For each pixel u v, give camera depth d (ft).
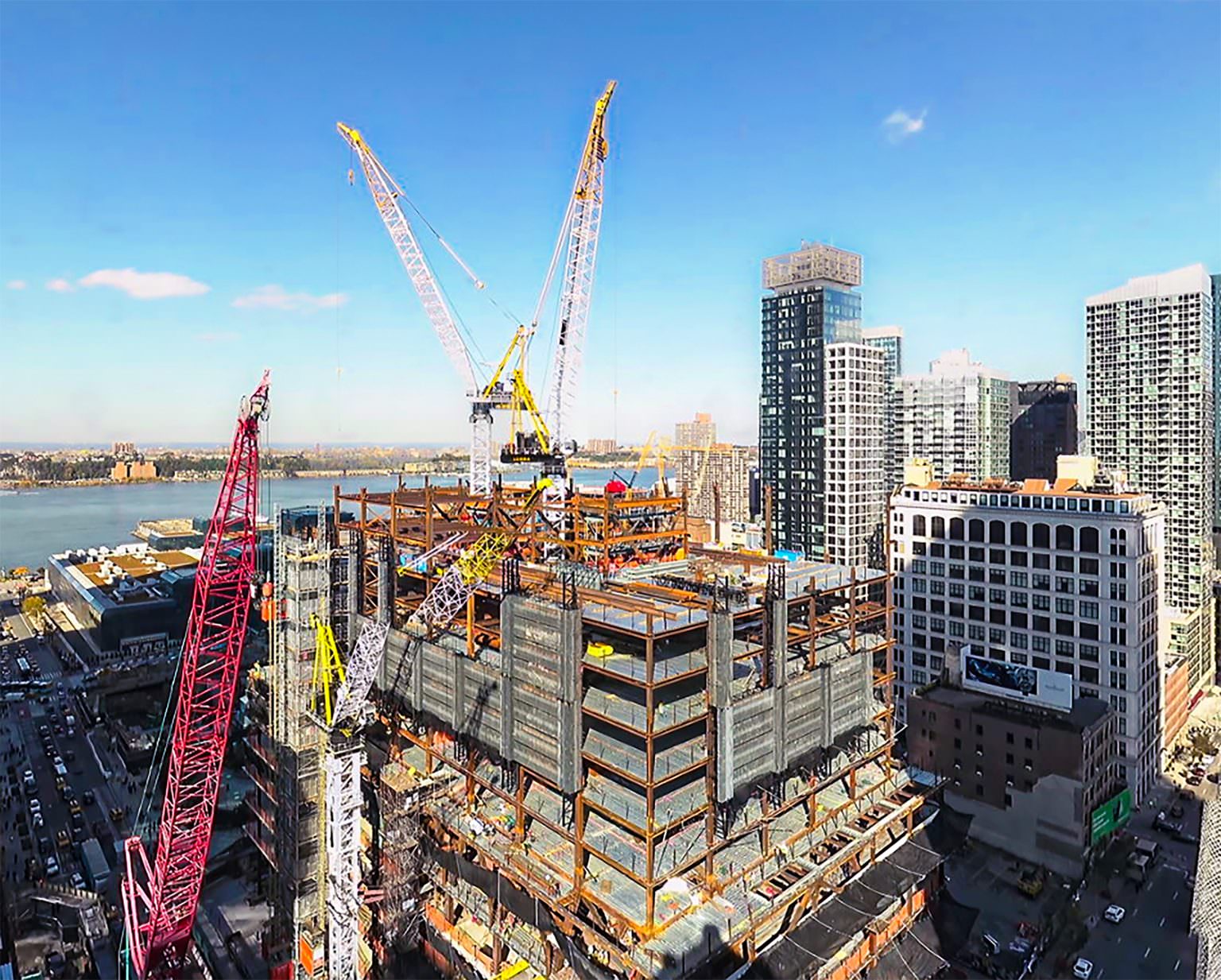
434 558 339.98
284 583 341.41
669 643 275.80
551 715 249.14
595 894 243.81
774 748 259.80
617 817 240.94
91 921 344.49
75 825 442.91
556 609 245.86
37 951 325.62
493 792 292.40
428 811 299.99
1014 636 488.85
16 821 448.24
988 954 318.86
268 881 367.25
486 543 310.86
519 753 263.49
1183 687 558.56
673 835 256.11
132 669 624.18
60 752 550.77
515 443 526.16
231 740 476.95
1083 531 455.63
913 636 541.75
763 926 257.75
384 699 345.72
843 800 307.17
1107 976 309.22
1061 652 467.93
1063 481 561.84
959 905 330.95
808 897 272.31
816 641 311.88
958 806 417.08
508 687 266.57
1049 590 472.03
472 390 517.14
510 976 268.62
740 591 294.05
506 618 265.54
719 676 241.14
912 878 287.48
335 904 252.83
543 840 273.75
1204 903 310.24
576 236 486.79
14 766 527.81
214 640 278.67
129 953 296.30
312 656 327.88
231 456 265.13
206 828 283.79
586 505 354.95
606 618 250.57
